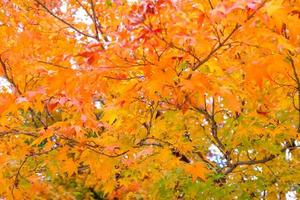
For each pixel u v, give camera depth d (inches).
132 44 95.0
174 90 109.0
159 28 90.4
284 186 174.9
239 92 125.6
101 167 140.4
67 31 203.6
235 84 114.6
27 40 131.3
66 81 102.7
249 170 173.5
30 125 179.9
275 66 93.1
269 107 137.5
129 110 135.0
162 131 151.9
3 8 200.7
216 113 148.0
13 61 131.3
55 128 142.3
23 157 153.5
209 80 103.7
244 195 169.0
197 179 164.4
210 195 165.8
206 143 167.3
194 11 102.0
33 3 210.5
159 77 98.3
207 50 102.7
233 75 127.0
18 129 153.9
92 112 137.0
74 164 153.2
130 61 99.3
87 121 129.0
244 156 179.3
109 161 139.5
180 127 155.7
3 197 169.3
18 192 163.8
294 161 176.2
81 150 141.9
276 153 155.1
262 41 93.9
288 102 137.9
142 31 91.4
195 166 140.2
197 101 129.4
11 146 160.4
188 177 165.5
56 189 249.0
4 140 164.4
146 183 191.2
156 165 165.2
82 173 276.2
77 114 148.6
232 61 111.8
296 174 166.2
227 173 165.6
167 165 157.8
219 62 108.0
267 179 171.9
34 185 174.9
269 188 177.2
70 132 129.7
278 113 142.3
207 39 95.3
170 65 97.8
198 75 99.0
